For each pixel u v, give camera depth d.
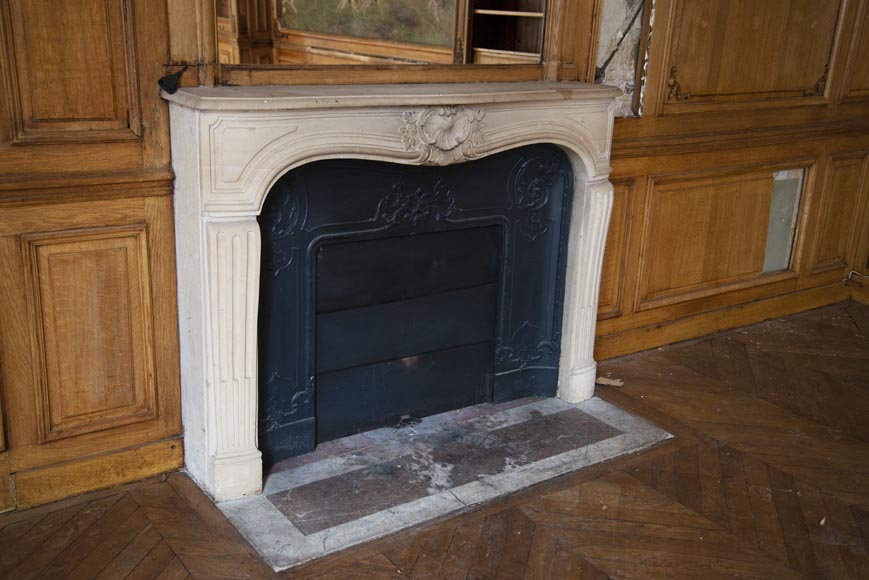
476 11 2.91
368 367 3.03
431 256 3.04
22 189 2.30
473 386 3.34
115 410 2.66
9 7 2.20
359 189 2.77
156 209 2.55
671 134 3.69
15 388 2.46
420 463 2.93
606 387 3.62
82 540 2.44
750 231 4.23
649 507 2.76
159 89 2.45
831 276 4.73
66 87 2.32
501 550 2.51
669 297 4.00
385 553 2.46
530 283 3.33
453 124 2.73
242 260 2.46
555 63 3.14
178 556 2.40
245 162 2.38
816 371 3.88
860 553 2.58
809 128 4.20
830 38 4.13
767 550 2.57
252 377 2.61
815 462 3.09
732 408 3.48
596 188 3.21
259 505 2.65
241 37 2.50
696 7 3.54
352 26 2.67
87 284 2.50
